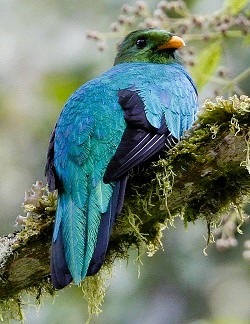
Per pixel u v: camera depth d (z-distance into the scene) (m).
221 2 14.73
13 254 9.35
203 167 9.33
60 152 9.70
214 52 11.52
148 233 9.73
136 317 15.33
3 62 17.64
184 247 15.49
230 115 9.24
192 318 15.41
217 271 15.53
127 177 9.24
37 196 9.48
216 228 10.45
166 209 9.55
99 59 16.45
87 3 17.38
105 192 9.14
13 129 17.20
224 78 11.67
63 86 16.97
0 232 16.28
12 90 17.45
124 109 9.79
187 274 15.48
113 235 9.63
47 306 15.03
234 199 9.60
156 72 10.76
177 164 9.34
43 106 17.20
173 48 12.38
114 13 17.03
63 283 8.73
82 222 9.05
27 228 9.38
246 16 12.00
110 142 9.61
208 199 9.59
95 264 8.79
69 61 16.88
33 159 16.97
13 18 18.00
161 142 9.53
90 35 11.20
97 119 9.71
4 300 9.76
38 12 17.88
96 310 10.02
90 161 9.53
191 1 14.78
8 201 16.52
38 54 17.48
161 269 15.51
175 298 15.49
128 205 9.41
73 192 9.34
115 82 10.24
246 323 14.59
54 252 8.93
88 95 10.02
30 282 9.66
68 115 9.91
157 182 9.36
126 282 15.37
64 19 17.45
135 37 12.52
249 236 15.21
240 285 15.49
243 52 15.21
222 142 9.23
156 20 11.32
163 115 10.08
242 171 9.43
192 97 10.87
